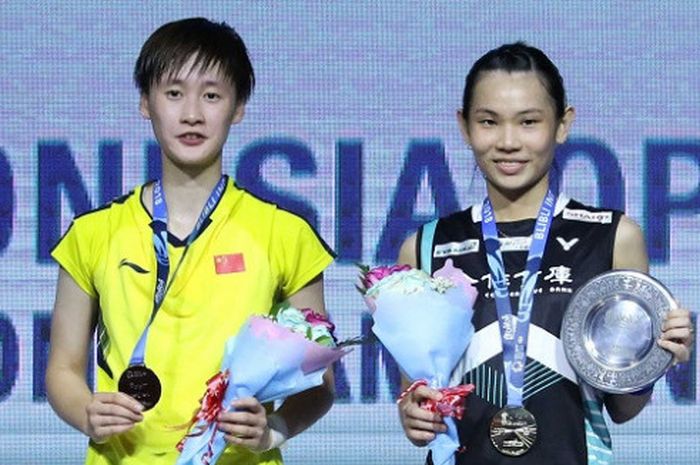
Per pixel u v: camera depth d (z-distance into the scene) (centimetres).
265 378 962
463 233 1058
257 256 1020
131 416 962
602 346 989
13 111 1656
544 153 1030
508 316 1023
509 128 1023
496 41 1678
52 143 1658
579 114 1673
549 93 1028
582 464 1004
